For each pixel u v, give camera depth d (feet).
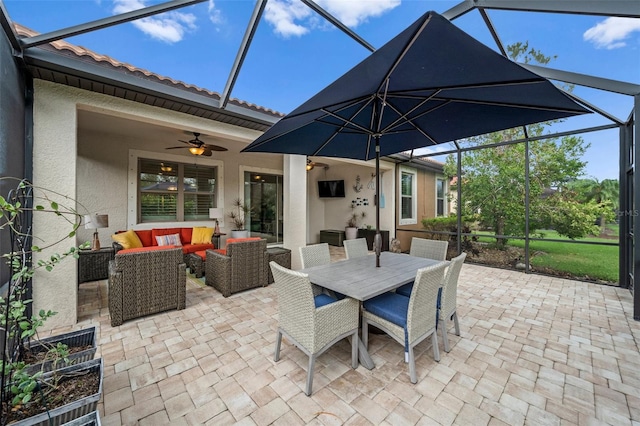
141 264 9.66
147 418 5.27
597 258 14.28
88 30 7.38
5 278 6.35
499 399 5.77
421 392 5.98
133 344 8.02
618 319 9.75
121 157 18.02
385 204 24.90
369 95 7.02
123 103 10.27
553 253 15.75
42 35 7.14
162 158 19.76
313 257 10.12
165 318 9.84
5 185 6.49
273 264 6.71
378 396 5.85
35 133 8.53
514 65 4.75
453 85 5.97
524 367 6.89
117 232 16.57
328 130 9.85
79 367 4.51
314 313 5.89
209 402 5.69
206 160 21.81
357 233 26.40
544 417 5.28
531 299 11.86
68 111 9.12
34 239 8.55
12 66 7.06
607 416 5.29
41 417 3.57
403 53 4.77
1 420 3.58
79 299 11.80
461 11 7.68
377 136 8.74
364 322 7.44
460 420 5.20
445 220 20.76
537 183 16.15
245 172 24.34
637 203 9.85
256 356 7.41
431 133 9.96
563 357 7.32
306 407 5.55
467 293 12.68
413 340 6.37
